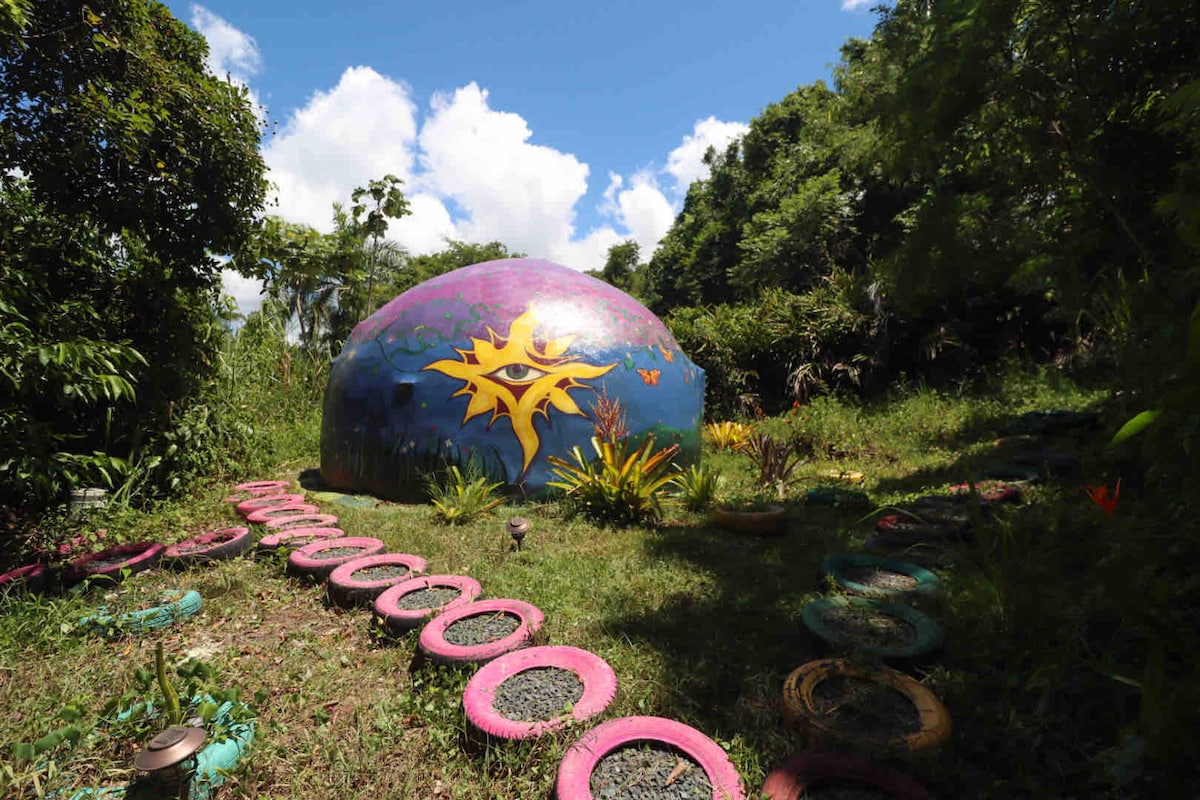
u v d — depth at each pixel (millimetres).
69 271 5637
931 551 4312
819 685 2527
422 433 6344
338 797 2109
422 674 2863
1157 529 2740
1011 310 12594
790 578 4113
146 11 4828
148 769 1843
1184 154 3973
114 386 4137
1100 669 2262
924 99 4895
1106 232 4863
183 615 3516
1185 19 3693
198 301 6754
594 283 7652
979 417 9203
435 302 6875
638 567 4305
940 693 2473
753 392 13789
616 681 2629
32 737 2346
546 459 6324
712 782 2020
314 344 14398
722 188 30625
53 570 3928
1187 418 1767
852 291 12453
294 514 5656
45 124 4359
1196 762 1642
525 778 2139
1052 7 4152
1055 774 1998
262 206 5938
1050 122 4586
